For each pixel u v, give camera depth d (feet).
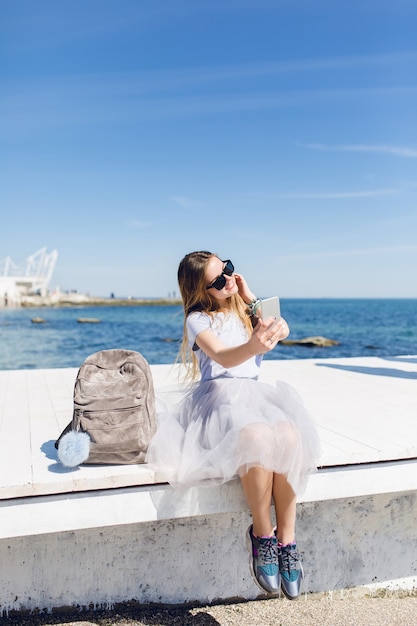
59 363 69.31
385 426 11.26
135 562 9.03
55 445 9.16
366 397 14.83
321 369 20.17
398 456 9.14
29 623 8.56
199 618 8.89
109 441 8.32
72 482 7.77
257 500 7.63
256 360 9.02
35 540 8.64
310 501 8.79
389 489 9.12
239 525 9.37
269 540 7.69
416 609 9.37
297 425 7.92
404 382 17.38
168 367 20.98
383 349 79.05
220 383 8.50
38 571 8.71
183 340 9.08
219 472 7.90
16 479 7.83
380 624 8.80
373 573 9.91
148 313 217.56
